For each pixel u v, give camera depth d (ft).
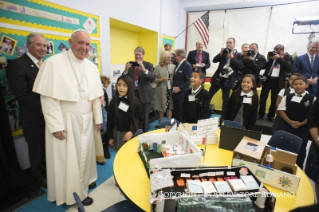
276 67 12.10
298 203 3.24
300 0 14.79
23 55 5.73
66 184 5.29
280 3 15.60
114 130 6.79
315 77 10.80
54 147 5.00
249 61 11.99
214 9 17.92
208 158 4.76
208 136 5.58
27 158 7.07
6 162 5.69
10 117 6.31
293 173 3.84
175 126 5.77
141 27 12.75
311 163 5.38
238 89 7.64
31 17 6.33
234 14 17.38
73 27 7.86
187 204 2.79
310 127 5.20
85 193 5.92
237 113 7.72
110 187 6.75
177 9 17.43
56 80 4.74
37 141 6.23
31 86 5.72
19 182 6.11
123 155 4.72
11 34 5.87
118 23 11.38
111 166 8.04
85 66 5.40
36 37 5.62
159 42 15.20
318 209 1.66
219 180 3.51
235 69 12.32
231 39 12.62
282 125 7.73
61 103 5.01
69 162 5.17
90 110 5.63
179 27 18.34
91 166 6.42
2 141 5.82
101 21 9.29
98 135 6.48
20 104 5.86
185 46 19.88
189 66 10.98
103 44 9.64
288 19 15.64
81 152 5.47
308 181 3.88
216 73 13.02
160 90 12.23
